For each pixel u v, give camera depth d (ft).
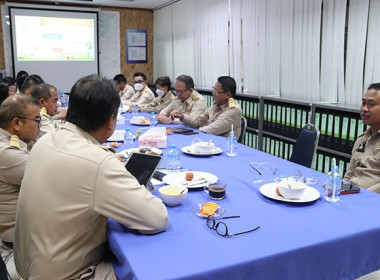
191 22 19.34
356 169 6.35
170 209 4.43
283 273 3.42
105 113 3.82
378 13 9.53
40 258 3.59
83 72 22.61
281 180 5.49
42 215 3.58
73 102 3.84
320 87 11.73
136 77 17.30
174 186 4.79
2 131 5.58
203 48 18.40
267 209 4.42
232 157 7.00
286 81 13.15
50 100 8.46
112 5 22.33
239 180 5.56
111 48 23.25
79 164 3.50
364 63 10.12
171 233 3.76
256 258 3.26
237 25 15.55
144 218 3.56
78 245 3.63
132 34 23.68
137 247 3.45
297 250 3.44
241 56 15.57
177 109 12.30
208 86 18.28
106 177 3.45
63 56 21.99
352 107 10.05
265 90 14.25
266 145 13.69
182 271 3.05
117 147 7.84
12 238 5.30
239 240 3.60
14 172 5.22
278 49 13.34
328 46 11.19
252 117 14.15
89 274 3.69
